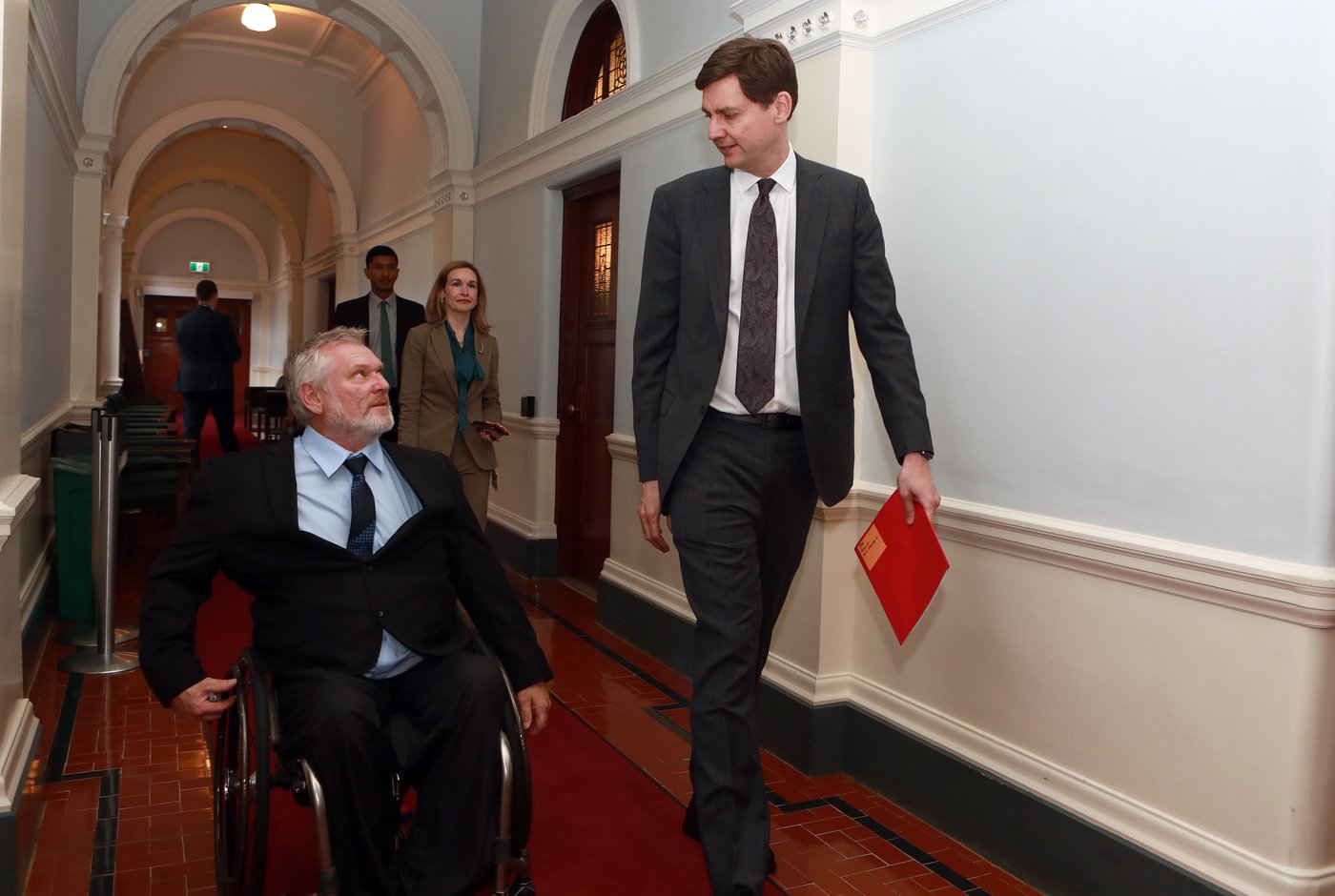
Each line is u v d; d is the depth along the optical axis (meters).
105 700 3.84
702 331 2.41
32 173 4.08
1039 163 2.58
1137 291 2.32
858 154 3.16
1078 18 2.46
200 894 2.45
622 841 2.77
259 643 2.19
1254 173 2.05
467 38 7.11
